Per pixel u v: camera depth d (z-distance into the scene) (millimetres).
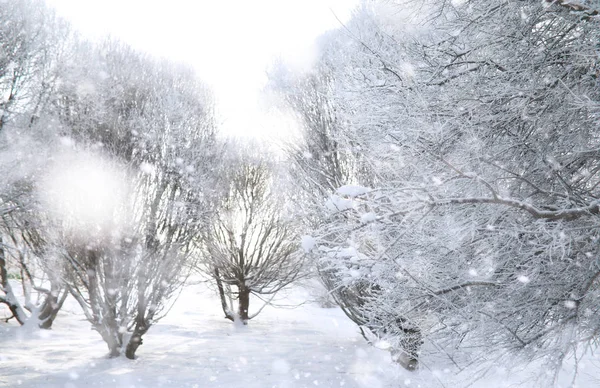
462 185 3684
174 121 10305
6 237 12656
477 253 3840
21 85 10094
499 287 3715
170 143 9969
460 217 3709
